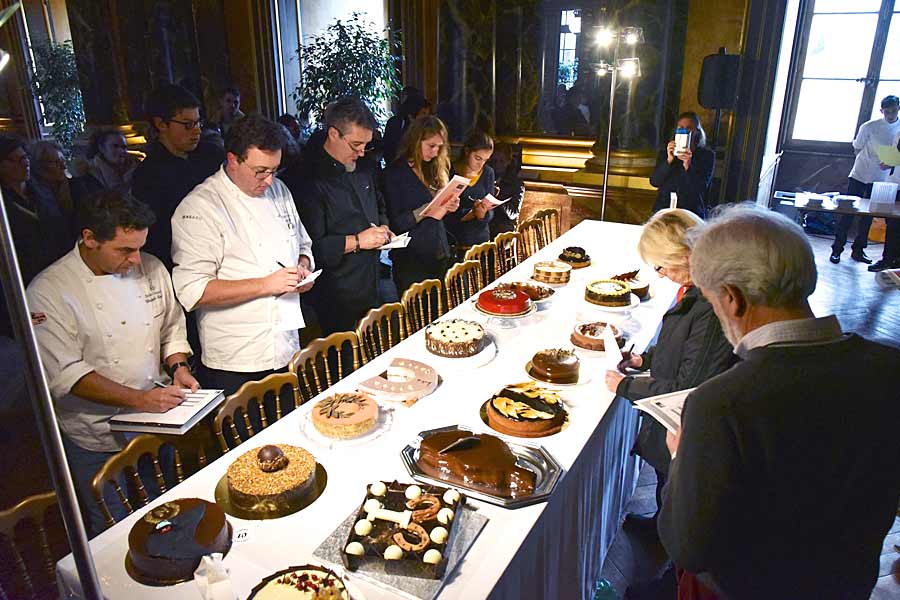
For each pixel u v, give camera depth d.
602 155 5.50
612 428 2.07
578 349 2.21
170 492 1.46
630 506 2.72
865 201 5.11
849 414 0.96
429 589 1.18
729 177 5.38
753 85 5.06
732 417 0.95
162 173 2.87
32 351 0.63
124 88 6.74
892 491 1.02
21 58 7.36
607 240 3.70
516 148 5.91
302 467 1.46
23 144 3.16
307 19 6.96
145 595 1.17
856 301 4.94
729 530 0.98
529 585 1.43
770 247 1.00
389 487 1.41
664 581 2.05
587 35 5.50
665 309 2.59
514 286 2.73
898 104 5.50
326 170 2.74
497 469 1.47
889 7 6.35
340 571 1.22
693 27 5.07
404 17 6.27
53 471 0.68
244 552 1.27
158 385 1.92
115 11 6.44
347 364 2.97
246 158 2.09
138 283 1.95
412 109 5.10
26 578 1.49
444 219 3.77
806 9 6.57
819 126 6.96
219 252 2.17
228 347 2.25
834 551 1.04
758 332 1.04
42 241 3.25
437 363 2.10
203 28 6.45
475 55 5.91
